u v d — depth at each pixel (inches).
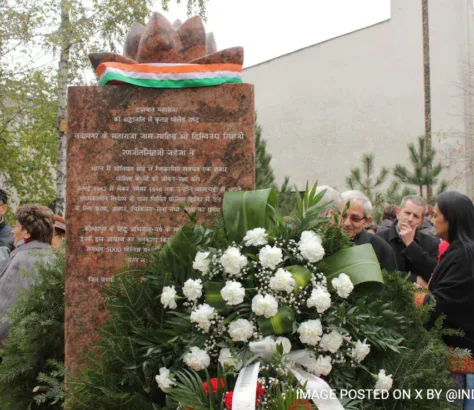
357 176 433.1
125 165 133.6
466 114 603.8
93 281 132.7
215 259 102.1
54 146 521.7
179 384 92.4
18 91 500.1
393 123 647.8
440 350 109.7
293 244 103.4
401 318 108.0
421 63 628.1
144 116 134.0
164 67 134.3
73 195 133.5
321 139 697.0
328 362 96.3
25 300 145.5
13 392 141.1
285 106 725.9
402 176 414.6
